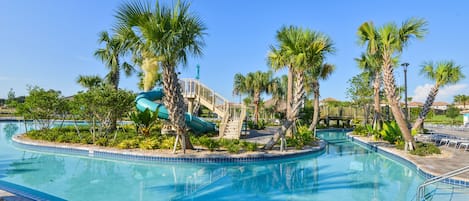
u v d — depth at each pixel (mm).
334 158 12500
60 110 15977
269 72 31359
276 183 8242
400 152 12172
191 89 20312
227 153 11250
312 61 11922
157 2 9547
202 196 6938
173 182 8117
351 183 8258
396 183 8242
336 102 41031
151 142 11953
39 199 5695
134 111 16938
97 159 11172
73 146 12406
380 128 19828
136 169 9641
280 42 12367
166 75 10438
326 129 28406
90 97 12695
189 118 16484
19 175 8547
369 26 13156
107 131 14148
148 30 9227
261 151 11984
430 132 23219
